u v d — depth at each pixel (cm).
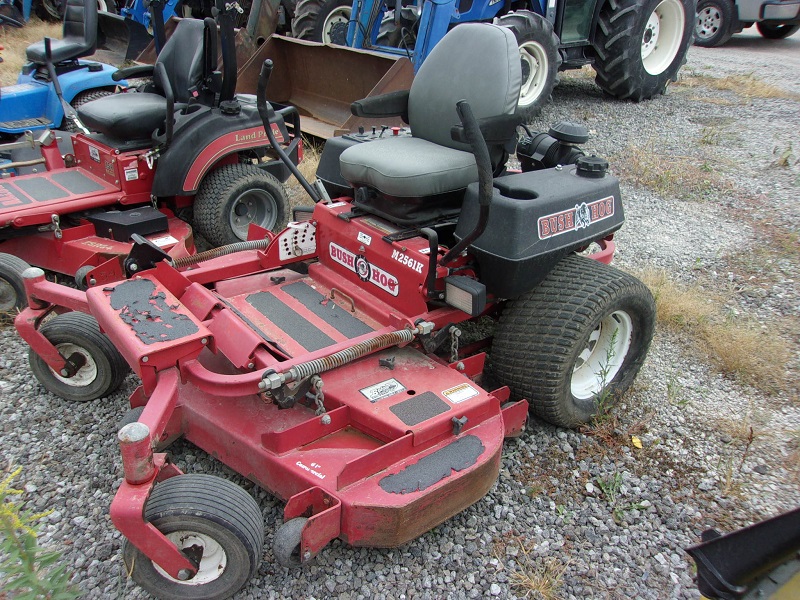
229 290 328
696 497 291
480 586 244
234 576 226
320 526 222
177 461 294
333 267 342
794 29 1259
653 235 530
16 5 1190
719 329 403
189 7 912
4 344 377
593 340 333
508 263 279
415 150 323
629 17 778
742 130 765
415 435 245
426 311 294
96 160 455
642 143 714
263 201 492
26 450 298
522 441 318
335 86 696
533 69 739
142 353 239
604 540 267
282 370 250
